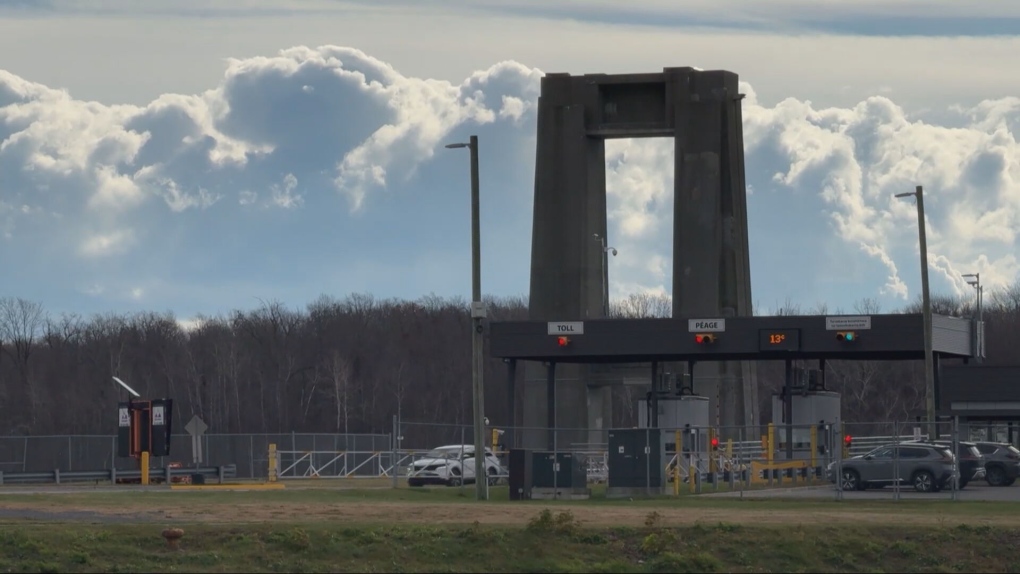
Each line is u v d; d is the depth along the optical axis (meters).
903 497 97.81
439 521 72.94
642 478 101.06
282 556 62.78
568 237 156.38
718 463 113.12
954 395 130.38
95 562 61.09
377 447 182.88
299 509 80.19
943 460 103.12
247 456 169.38
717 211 153.75
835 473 109.56
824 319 123.31
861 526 69.88
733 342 124.81
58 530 65.12
